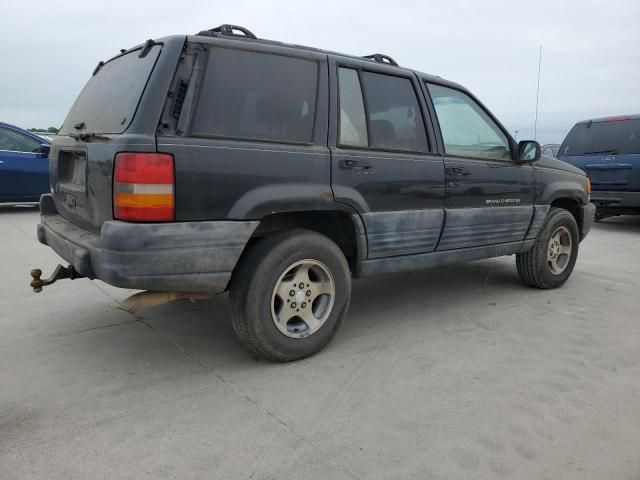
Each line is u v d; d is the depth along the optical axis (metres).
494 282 5.63
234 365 3.42
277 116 3.28
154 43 3.15
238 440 2.56
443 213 4.13
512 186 4.70
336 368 3.38
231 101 3.11
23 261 6.08
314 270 3.54
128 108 2.96
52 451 2.45
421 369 3.39
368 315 4.48
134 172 2.75
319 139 3.43
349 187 3.53
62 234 3.42
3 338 3.81
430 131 4.11
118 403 2.90
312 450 2.48
